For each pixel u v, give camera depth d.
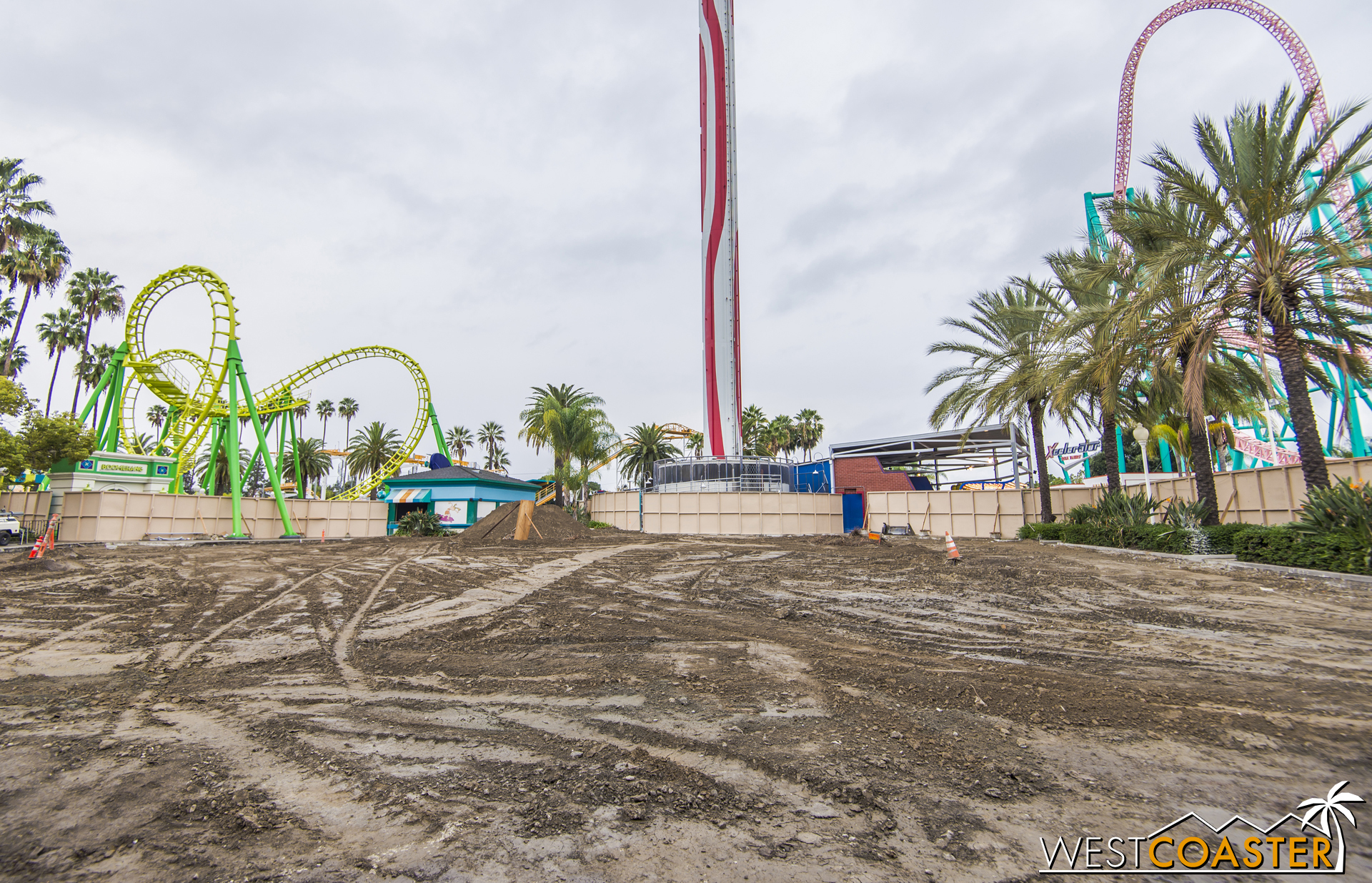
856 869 3.39
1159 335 20.17
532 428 53.47
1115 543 21.17
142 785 4.51
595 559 22.05
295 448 55.75
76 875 3.36
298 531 39.31
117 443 39.16
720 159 55.31
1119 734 5.34
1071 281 23.88
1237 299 17.62
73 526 31.36
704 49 57.66
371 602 13.39
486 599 13.58
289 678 7.57
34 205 36.22
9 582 16.09
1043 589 12.88
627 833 3.79
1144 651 8.14
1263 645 8.34
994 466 57.88
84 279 58.12
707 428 54.72
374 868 3.41
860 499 39.59
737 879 3.30
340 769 4.80
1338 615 10.02
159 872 3.38
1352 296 15.61
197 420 42.34
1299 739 5.17
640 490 44.44
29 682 7.41
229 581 16.84
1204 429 18.75
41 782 4.57
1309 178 17.59
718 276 54.50
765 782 4.49
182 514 34.28
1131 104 39.94
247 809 4.13
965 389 30.06
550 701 6.50
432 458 54.03
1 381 30.89
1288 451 42.34
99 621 11.31
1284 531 14.81
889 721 5.73
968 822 3.90
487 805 4.18
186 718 6.09
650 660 8.20
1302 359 16.94
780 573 16.92
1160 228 17.77
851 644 8.95
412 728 5.74
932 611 11.16
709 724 5.72
